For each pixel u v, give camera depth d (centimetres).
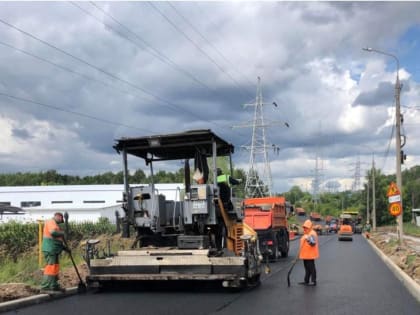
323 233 8119
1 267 1795
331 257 2691
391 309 1109
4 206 4588
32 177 12888
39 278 1470
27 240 2692
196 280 1404
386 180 9350
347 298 1261
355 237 6247
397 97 3042
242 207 1581
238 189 1559
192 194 1378
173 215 1439
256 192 5312
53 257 1263
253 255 1449
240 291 1378
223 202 1441
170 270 1330
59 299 1238
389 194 3062
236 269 1311
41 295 1198
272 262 2500
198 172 1423
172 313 1052
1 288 1202
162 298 1254
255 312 1068
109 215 5631
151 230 1440
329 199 15275
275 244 2581
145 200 1403
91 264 1367
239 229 1550
